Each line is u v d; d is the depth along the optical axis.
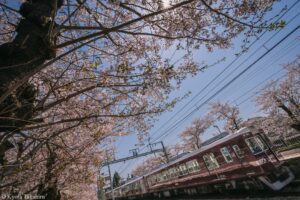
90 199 18.00
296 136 23.91
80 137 5.40
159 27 3.83
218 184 14.02
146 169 43.62
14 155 5.04
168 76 3.16
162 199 21.98
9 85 1.83
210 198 14.30
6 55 1.95
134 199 28.59
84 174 4.82
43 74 3.43
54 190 5.56
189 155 16.06
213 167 13.89
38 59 2.12
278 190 10.46
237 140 11.96
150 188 23.36
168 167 19.31
